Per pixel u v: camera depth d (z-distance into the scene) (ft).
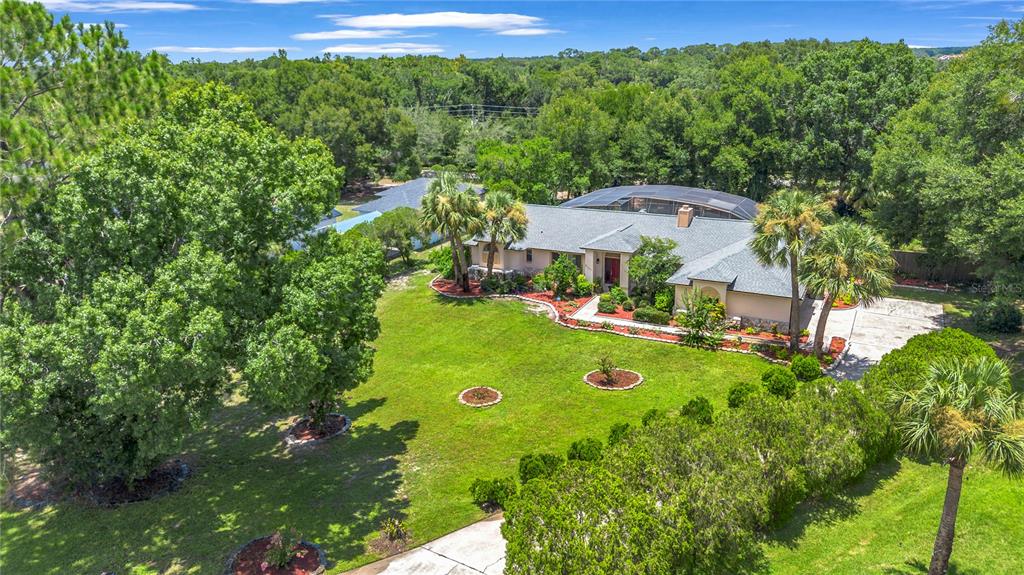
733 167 214.48
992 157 120.57
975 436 48.32
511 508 55.52
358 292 80.59
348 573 62.08
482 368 112.27
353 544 67.10
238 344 71.36
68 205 65.00
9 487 80.89
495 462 82.58
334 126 274.57
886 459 74.49
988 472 70.79
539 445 86.12
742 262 123.85
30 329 60.85
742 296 119.75
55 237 70.79
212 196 69.72
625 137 250.16
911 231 140.97
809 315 125.80
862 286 96.22
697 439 63.21
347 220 201.36
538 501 55.01
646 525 51.70
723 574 57.57
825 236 97.60
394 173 312.91
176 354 59.67
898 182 139.85
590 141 243.19
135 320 58.80
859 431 68.90
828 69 225.76
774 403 69.97
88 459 74.43
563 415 93.66
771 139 216.74
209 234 69.56
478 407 97.91
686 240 141.49
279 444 91.50
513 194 217.36
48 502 77.92
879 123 205.36
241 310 71.72
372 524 70.79
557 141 245.45
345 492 77.82
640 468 59.36
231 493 78.69
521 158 233.14
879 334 116.57
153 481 81.87
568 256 150.00
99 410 62.54
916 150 138.82
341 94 296.10
